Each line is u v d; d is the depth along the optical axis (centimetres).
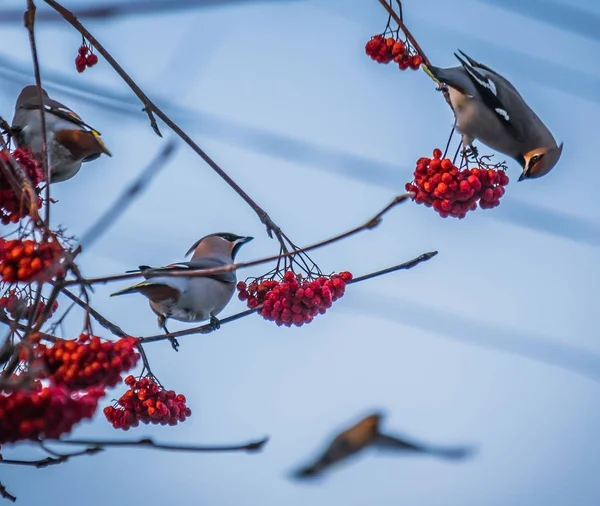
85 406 763
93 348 827
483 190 1126
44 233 844
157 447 705
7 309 1024
